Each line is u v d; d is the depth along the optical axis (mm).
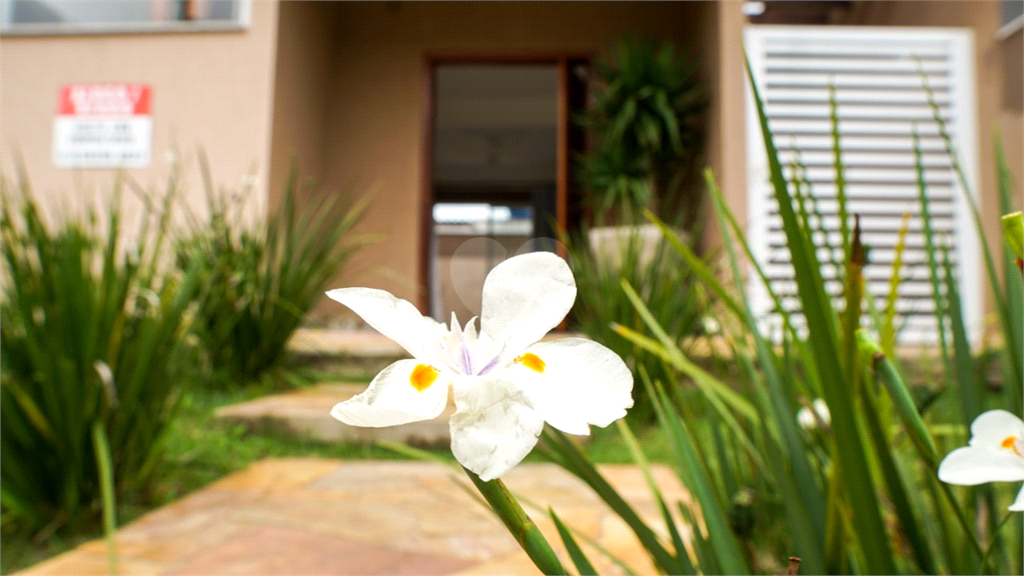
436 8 6938
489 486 334
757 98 543
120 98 5270
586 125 6426
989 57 4547
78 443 1752
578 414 304
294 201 3857
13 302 1895
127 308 1997
